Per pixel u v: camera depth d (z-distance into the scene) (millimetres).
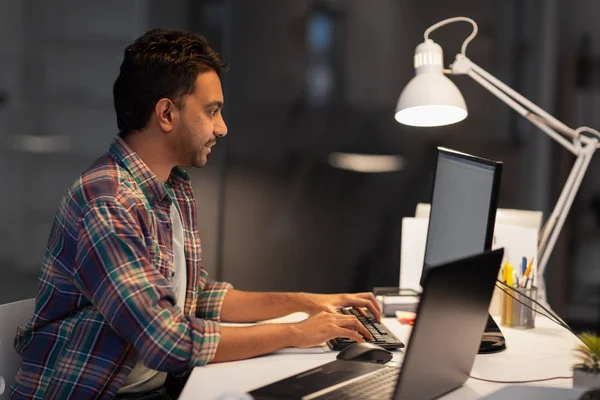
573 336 1631
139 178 1436
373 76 3293
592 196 3227
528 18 3209
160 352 1279
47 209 3387
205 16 3318
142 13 3295
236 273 3396
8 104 3367
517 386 1047
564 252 3281
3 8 3334
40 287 1410
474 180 1474
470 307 1133
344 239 3352
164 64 1425
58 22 3326
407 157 3299
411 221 1980
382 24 3273
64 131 3357
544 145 3225
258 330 1390
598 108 3191
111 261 1297
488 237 1366
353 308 1729
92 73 3328
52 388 1365
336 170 3334
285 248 3375
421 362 1050
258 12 3314
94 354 1359
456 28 3248
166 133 1456
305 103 3326
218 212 3373
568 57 3205
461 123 3262
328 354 1409
